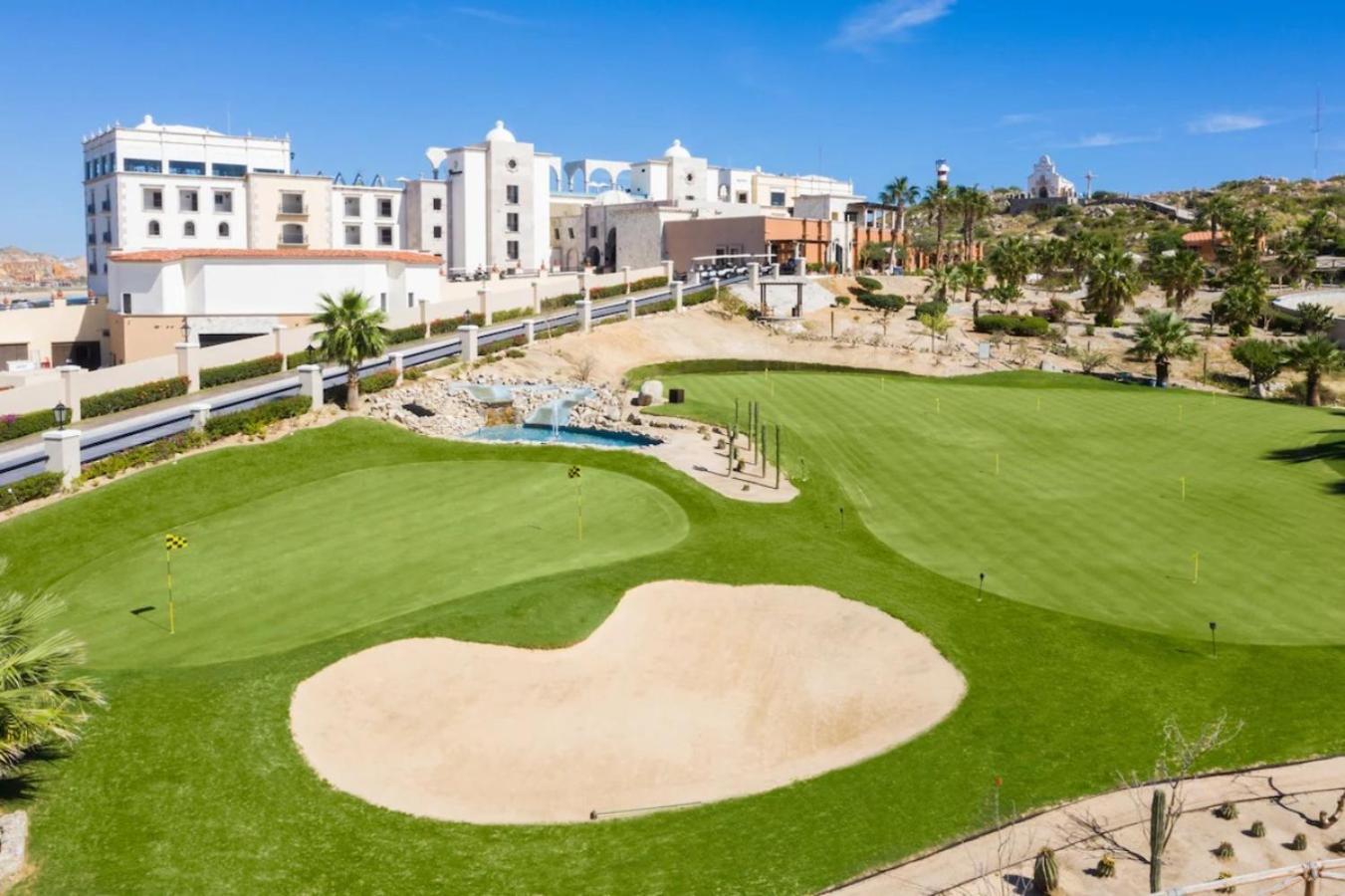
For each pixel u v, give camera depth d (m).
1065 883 21.81
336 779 25.34
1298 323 117.38
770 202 169.00
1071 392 82.19
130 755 25.36
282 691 28.16
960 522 47.19
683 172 155.25
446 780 25.81
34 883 21.39
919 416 70.62
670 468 52.47
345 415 60.28
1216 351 109.50
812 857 22.70
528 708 28.81
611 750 27.41
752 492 49.56
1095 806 24.53
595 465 52.75
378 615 33.78
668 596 35.69
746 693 30.58
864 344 100.94
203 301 85.94
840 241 138.88
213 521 44.34
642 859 22.69
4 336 91.12
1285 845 23.03
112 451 51.62
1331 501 51.12
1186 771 24.34
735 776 26.55
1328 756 26.59
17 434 56.91
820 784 25.50
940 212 146.88
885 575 38.75
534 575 36.91
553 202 144.88
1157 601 37.25
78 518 44.06
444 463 53.09
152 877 21.66
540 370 77.12
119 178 106.62
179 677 28.83
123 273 86.69
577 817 24.55
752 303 109.06
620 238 137.38
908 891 21.62
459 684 29.34
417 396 66.56
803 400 75.06
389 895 21.48
